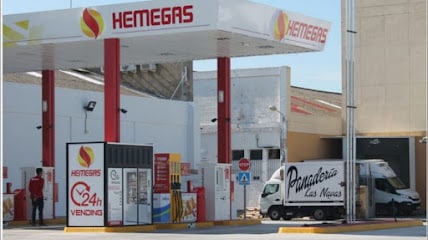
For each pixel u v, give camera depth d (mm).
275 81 47344
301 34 27688
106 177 24719
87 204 25000
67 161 25344
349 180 27156
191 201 28531
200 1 24047
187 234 23875
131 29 25141
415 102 45500
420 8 45531
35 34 26453
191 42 26766
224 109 30406
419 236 23016
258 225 30281
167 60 31594
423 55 45344
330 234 24094
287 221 36562
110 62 25562
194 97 50688
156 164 27453
